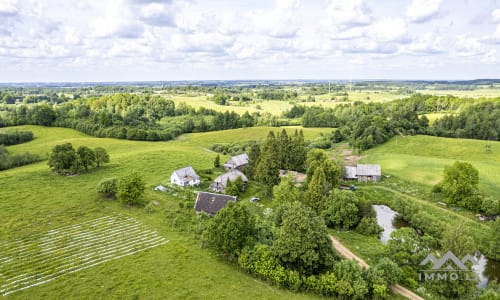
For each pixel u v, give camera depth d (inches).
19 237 2225.6
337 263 1850.4
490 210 2748.5
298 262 1840.6
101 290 1706.4
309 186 2864.2
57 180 3346.5
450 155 4690.0
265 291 1745.8
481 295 1744.6
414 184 3572.8
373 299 1718.8
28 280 1786.4
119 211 2689.5
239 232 1975.9
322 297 1729.8
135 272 1871.3
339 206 2669.8
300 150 4111.7
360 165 3927.2
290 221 1891.0
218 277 1850.4
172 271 1891.0
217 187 3341.5
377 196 3329.2
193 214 2672.2
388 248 2111.2
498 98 7239.2
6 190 2999.5
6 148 4643.2
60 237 2250.2
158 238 2282.2
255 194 3324.3
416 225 2677.2
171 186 3344.0
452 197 2987.2
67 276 1825.8
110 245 2172.7
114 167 3870.6
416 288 1850.4
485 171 3737.7
